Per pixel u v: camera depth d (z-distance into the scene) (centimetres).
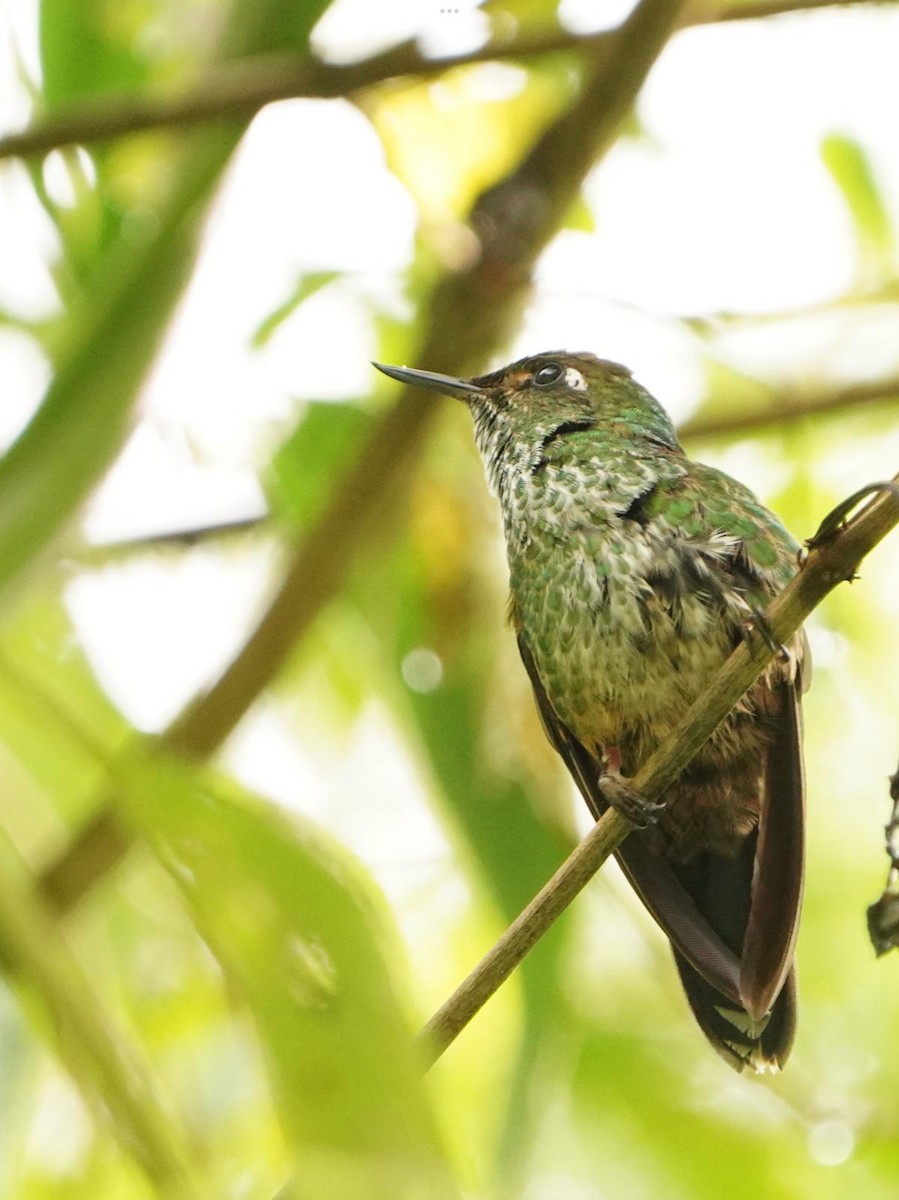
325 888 227
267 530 830
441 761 735
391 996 219
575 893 453
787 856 582
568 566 699
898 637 941
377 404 831
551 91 803
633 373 821
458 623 755
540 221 710
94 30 740
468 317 715
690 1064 862
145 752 248
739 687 505
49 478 387
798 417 872
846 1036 899
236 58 636
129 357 420
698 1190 841
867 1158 837
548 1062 644
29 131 597
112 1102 204
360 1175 194
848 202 916
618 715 688
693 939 646
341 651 879
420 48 652
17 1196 619
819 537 483
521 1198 620
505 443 780
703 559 670
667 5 663
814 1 770
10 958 212
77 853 585
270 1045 211
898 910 454
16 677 262
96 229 686
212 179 535
